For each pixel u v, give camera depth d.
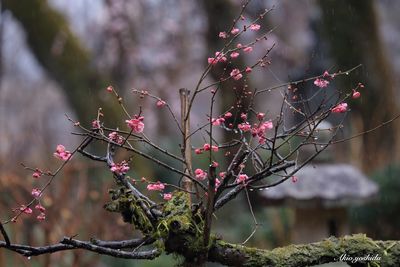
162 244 1.72
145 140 1.79
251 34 8.38
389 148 7.00
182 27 11.38
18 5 8.46
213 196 1.70
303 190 3.78
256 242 5.98
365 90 7.14
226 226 6.73
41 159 5.98
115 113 8.13
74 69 8.38
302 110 2.40
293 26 12.48
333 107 1.81
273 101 11.14
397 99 8.00
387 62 7.37
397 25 15.87
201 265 1.77
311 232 3.87
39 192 1.76
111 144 1.81
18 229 4.78
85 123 8.31
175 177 7.79
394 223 5.52
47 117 14.81
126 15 10.45
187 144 1.94
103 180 5.64
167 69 11.44
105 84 8.41
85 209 5.54
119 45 10.42
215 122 1.80
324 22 7.44
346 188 3.78
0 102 14.18
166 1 11.52
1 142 8.24
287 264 1.81
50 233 4.77
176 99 11.26
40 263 5.07
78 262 4.89
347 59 7.22
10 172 5.43
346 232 3.87
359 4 7.23
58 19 8.61
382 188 5.54
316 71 7.37
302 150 3.83
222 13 7.70
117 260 5.80
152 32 11.49
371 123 7.00
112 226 5.16
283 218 5.77
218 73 7.24
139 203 1.79
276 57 9.34
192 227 1.76
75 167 5.18
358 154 6.82
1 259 4.84
